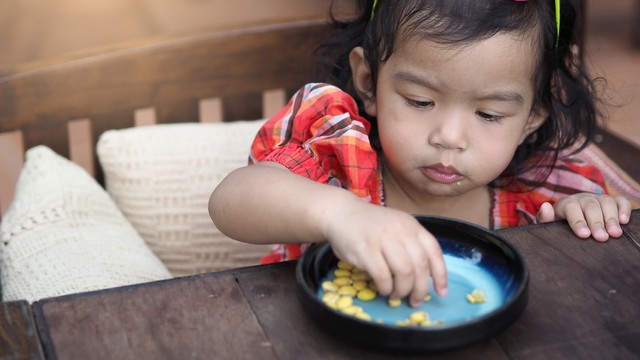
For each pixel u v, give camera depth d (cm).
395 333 68
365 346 70
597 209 99
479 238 85
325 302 76
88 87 142
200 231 144
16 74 137
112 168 144
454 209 133
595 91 142
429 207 131
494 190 134
